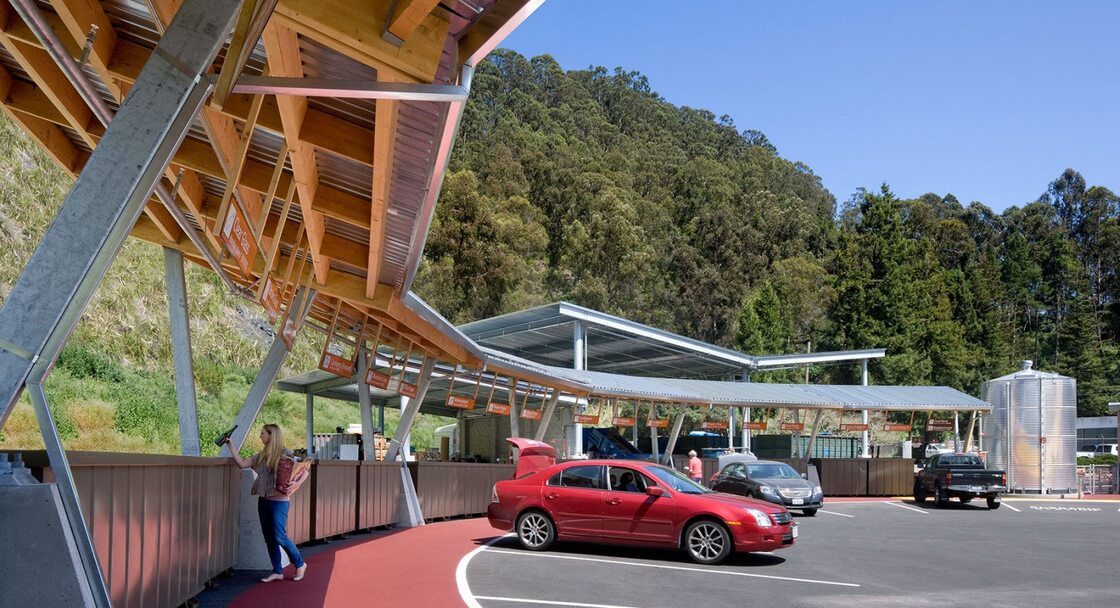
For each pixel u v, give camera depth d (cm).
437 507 2108
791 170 19212
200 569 919
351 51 584
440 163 772
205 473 938
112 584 640
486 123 13288
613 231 10281
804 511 2639
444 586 1041
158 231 1355
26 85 1089
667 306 10888
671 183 14362
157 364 3834
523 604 935
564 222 10519
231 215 886
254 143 1078
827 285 10644
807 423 7212
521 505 1488
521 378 2620
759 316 9131
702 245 12050
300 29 582
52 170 3841
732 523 1359
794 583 1163
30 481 477
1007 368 9019
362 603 909
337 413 5044
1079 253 13300
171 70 459
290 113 790
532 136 13050
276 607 872
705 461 3538
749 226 12581
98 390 3219
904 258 9656
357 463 1650
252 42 509
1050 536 1955
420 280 8112
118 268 4056
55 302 436
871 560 1459
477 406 3450
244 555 1134
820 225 13350
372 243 1191
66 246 439
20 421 2675
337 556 1305
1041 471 3772
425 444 5519
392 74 587
